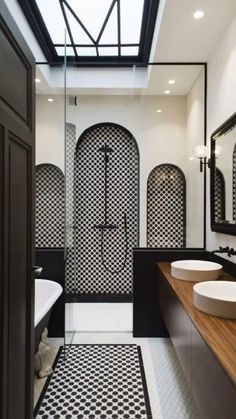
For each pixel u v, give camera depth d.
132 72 3.35
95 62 3.38
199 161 3.00
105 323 3.17
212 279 2.11
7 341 1.13
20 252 1.29
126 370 2.27
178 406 1.86
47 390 2.02
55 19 2.79
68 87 3.05
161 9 2.25
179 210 3.32
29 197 1.42
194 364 1.38
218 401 1.05
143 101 3.39
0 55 1.04
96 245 3.62
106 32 3.00
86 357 2.48
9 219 1.15
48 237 3.32
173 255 2.95
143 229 3.34
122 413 1.80
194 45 2.59
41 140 3.43
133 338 2.86
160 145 3.36
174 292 1.88
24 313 1.35
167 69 2.97
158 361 2.41
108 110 3.46
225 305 1.41
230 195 2.25
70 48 3.19
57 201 3.36
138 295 2.93
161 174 3.35
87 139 3.55
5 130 1.09
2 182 1.07
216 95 2.60
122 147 3.54
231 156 2.23
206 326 1.32
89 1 2.57
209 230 2.81
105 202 3.58
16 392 1.25
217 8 2.10
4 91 1.08
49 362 2.34
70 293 2.95
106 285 3.62
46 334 2.52
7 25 1.10
